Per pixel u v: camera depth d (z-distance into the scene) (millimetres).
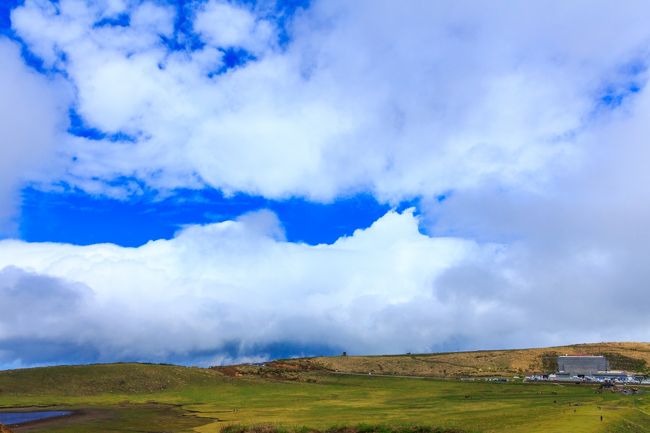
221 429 81938
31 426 93938
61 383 163125
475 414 89625
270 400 146000
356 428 72750
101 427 91375
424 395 156125
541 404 109875
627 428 69625
